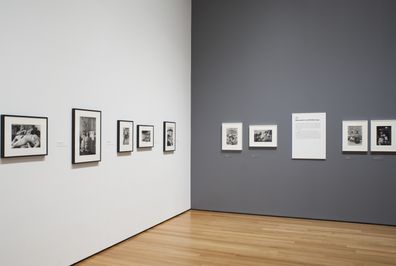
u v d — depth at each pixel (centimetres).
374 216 891
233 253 660
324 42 937
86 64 643
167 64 934
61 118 587
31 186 531
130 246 707
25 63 521
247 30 1016
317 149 941
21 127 512
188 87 1064
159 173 895
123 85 748
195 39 1074
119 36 735
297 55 963
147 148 840
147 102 838
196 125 1073
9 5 496
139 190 805
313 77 947
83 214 633
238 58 1026
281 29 980
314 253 659
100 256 649
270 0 991
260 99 1001
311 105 948
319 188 939
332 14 930
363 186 901
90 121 647
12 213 501
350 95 912
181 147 1018
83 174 635
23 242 516
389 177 879
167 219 934
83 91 635
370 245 708
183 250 680
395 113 873
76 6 619
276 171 982
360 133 902
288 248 689
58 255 576
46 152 552
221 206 1043
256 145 1002
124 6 751
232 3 1033
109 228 700
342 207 918
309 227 855
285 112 973
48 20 561
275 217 970
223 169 1041
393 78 877
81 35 630
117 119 729
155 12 873
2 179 488
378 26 891
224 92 1041
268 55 993
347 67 916
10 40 498
